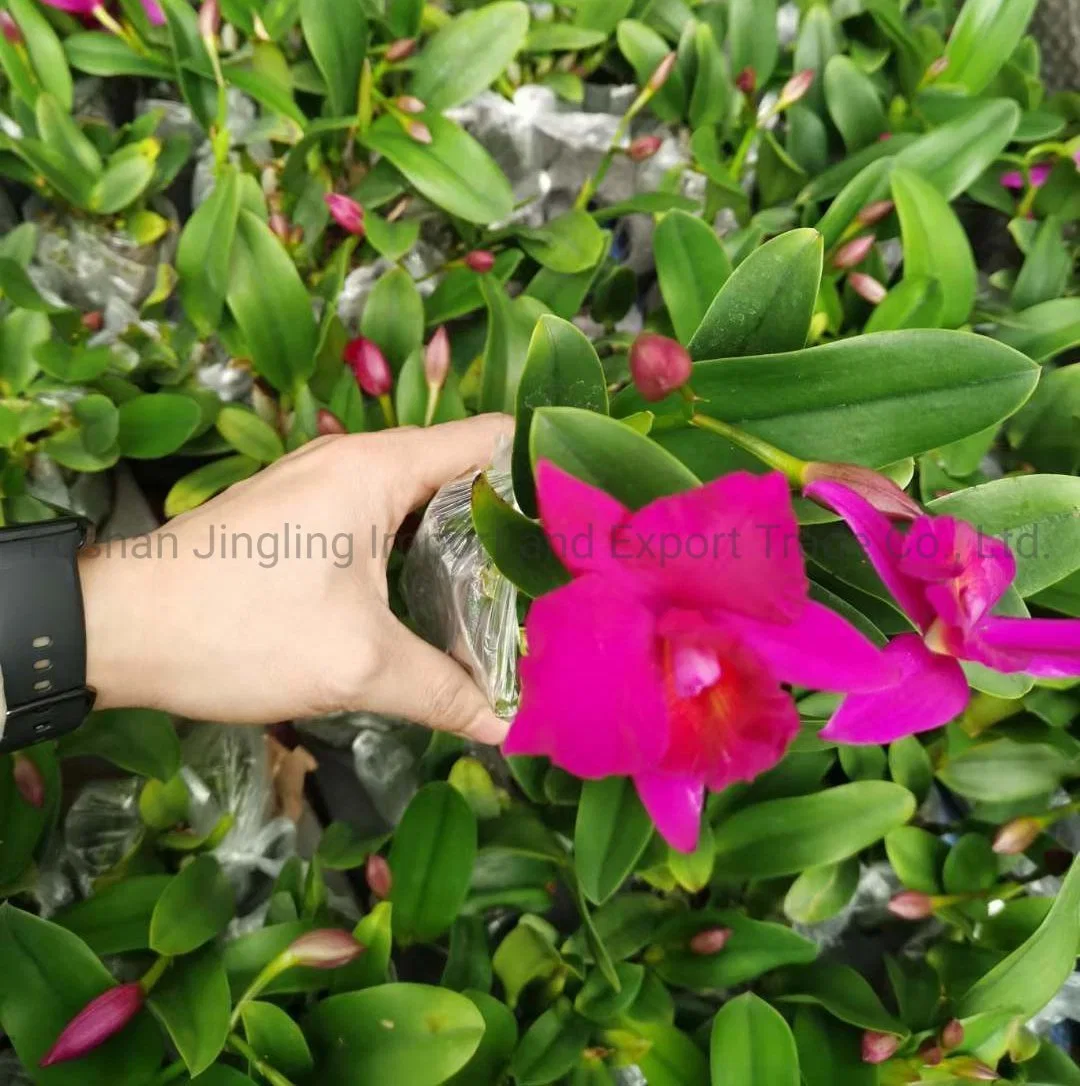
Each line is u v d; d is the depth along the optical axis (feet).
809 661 0.68
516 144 1.68
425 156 1.46
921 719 0.77
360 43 1.46
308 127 1.44
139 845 1.26
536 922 1.25
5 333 1.41
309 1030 1.11
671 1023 1.20
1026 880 1.33
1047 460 1.46
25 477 1.43
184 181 1.67
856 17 1.73
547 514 0.68
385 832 1.40
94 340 1.52
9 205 1.60
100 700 1.14
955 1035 1.15
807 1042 1.20
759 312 0.99
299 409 1.40
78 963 1.09
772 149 1.58
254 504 1.12
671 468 0.82
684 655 0.67
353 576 1.12
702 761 0.69
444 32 1.52
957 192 1.48
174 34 1.46
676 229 1.36
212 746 1.35
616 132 1.63
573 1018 1.20
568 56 1.73
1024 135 1.60
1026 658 0.76
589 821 1.13
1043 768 1.33
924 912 1.28
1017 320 1.48
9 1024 1.05
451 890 1.19
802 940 1.19
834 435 0.97
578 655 0.66
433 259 1.63
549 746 0.66
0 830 1.18
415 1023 1.07
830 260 1.44
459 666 1.14
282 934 1.17
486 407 1.39
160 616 1.11
